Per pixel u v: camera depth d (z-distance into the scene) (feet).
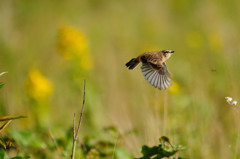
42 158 26.05
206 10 74.23
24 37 62.95
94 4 78.64
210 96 42.19
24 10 67.21
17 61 50.75
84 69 42.37
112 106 41.96
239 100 36.96
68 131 27.27
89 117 38.81
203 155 30.42
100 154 26.08
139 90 43.06
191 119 34.65
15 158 19.80
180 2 77.92
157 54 22.21
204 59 54.03
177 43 66.69
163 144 21.30
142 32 70.49
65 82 44.39
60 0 74.38
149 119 31.65
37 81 38.19
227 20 70.38
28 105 38.83
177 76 47.91
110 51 58.29
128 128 33.50
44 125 36.91
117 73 50.14
